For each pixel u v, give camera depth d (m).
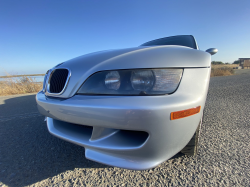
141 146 0.97
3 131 2.24
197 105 1.01
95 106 1.01
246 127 1.99
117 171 1.33
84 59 1.35
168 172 1.26
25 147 1.78
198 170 1.26
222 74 12.32
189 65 1.09
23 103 4.12
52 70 1.45
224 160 1.36
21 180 1.26
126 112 0.93
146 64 1.05
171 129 0.95
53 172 1.35
